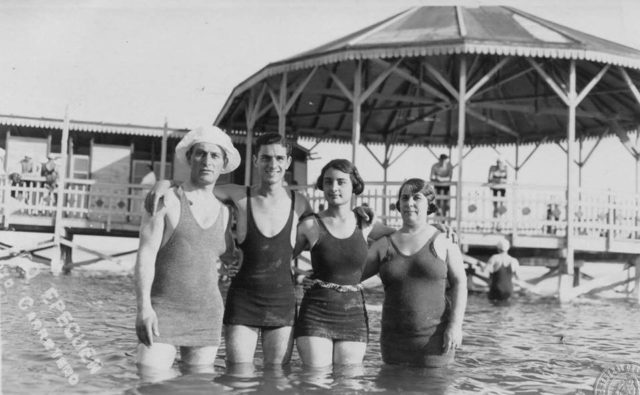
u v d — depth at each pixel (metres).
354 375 4.72
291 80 17.39
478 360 5.84
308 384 4.39
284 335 4.90
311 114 20.56
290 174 23.09
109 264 20.91
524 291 16.16
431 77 18.11
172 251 4.46
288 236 4.88
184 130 21.38
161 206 4.42
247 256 4.87
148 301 4.28
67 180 17.53
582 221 14.74
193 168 4.56
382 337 5.25
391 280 5.16
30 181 18.33
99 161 21.78
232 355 4.86
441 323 5.09
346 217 5.04
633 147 18.00
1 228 17.20
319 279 5.02
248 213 4.86
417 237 5.18
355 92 14.20
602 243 14.85
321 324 4.92
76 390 4.00
